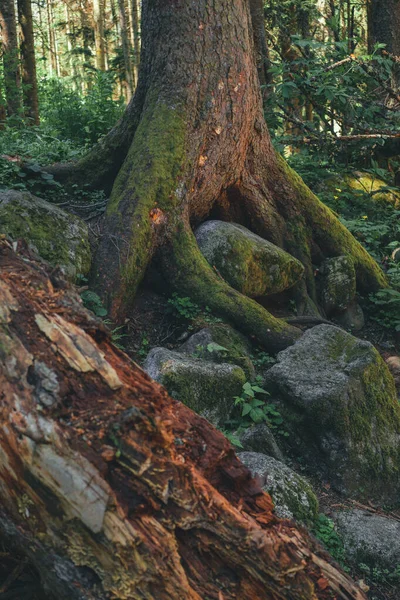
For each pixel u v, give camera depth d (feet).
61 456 6.65
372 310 21.06
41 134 30.32
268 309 19.11
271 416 14.20
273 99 26.99
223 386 13.82
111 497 6.55
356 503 12.99
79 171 20.15
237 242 17.71
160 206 17.13
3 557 8.35
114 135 20.10
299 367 14.30
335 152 28.02
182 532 7.00
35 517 6.88
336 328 15.44
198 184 18.39
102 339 8.11
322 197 25.75
